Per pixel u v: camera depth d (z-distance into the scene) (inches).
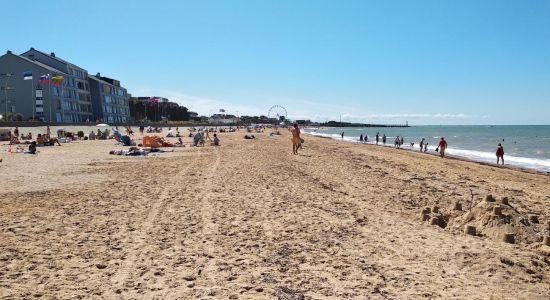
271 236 322.7
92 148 1362.0
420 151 1838.1
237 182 605.9
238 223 362.9
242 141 2097.7
